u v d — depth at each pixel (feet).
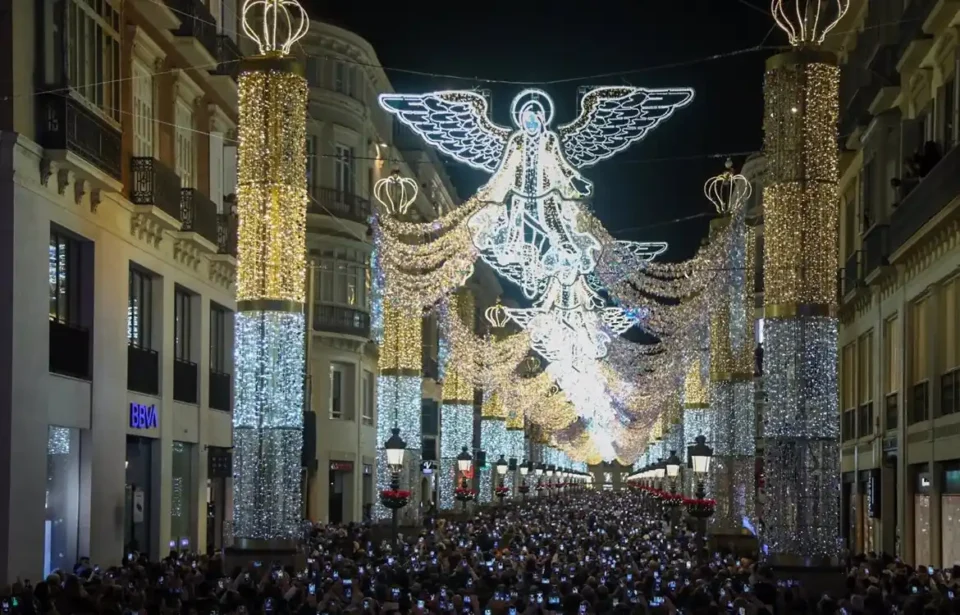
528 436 238.89
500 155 74.28
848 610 48.08
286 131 60.80
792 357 59.11
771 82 60.29
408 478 98.07
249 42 112.57
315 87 141.59
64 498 73.05
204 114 99.76
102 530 76.64
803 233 59.31
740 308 93.97
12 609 47.37
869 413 104.12
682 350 107.86
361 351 149.28
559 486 276.62
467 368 130.52
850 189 113.50
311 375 136.15
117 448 79.00
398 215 96.99
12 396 63.82
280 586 52.26
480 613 52.29
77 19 71.31
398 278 95.81
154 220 84.02
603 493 363.97
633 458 243.19
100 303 76.33
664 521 152.15
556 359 134.51
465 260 92.68
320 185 141.49
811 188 59.36
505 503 187.73
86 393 74.59
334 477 146.61
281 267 60.64
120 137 76.89
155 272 86.74
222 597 49.03
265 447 60.44
